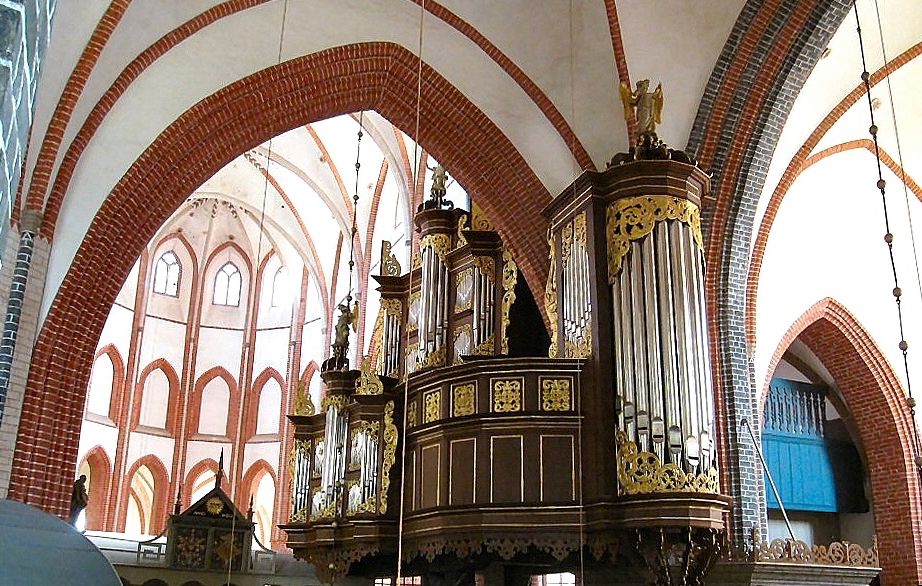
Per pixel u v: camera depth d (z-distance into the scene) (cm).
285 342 3678
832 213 1966
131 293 3562
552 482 1251
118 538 2780
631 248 1275
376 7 1689
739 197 1537
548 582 2388
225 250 3816
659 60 1579
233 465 3566
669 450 1176
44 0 293
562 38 1636
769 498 2014
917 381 2047
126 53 1486
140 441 3456
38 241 1414
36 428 1429
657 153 1317
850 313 1988
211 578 2453
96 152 1536
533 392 1297
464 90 1742
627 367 1228
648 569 1194
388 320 2347
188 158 1641
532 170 1739
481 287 2008
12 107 275
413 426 1477
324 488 1820
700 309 1247
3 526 257
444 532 1316
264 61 1661
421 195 2720
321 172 3212
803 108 1712
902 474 2020
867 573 1418
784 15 1499
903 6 1594
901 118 1842
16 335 1381
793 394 2145
